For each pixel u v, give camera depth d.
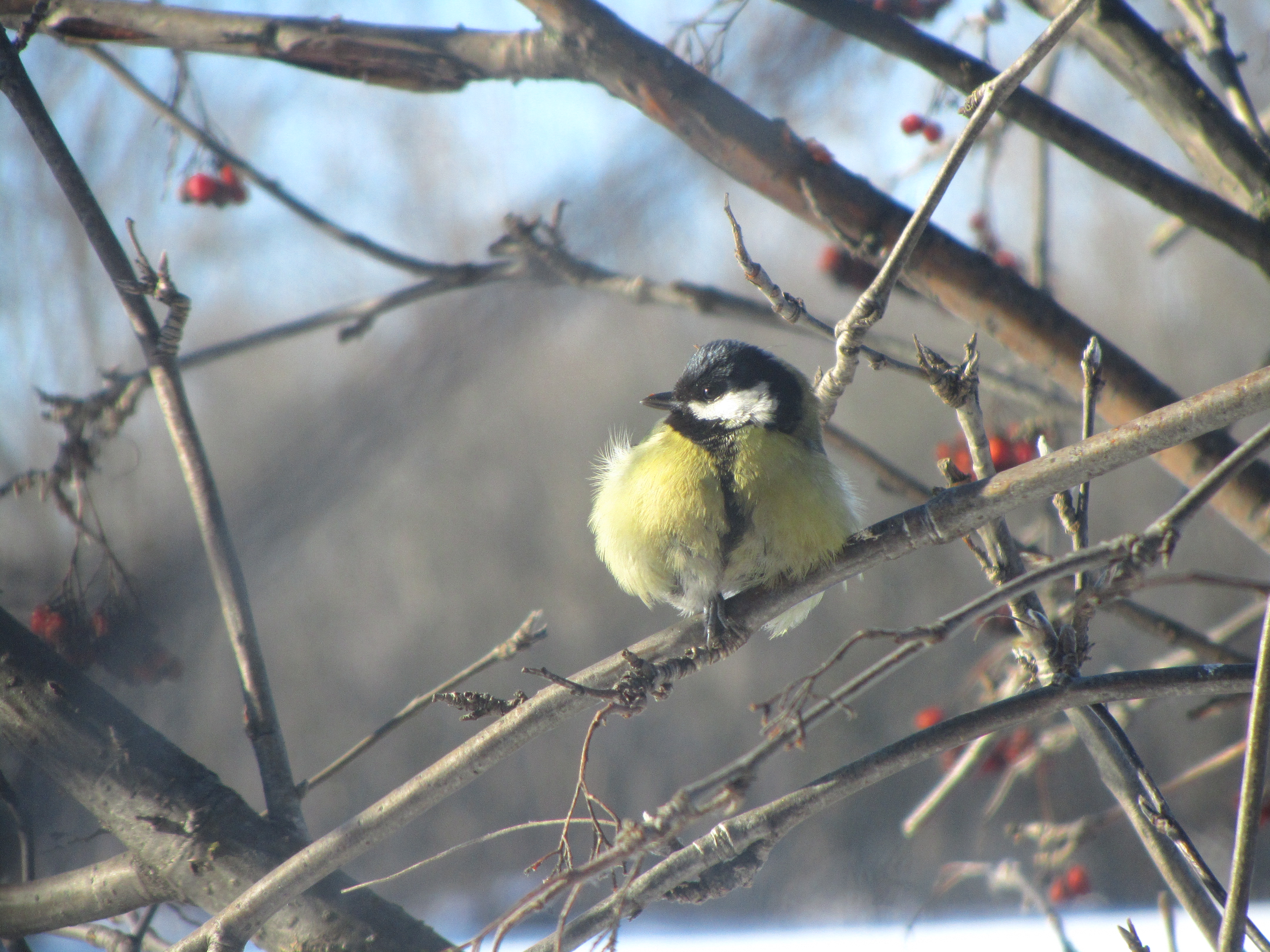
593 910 4.84
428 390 3.99
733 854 4.80
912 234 4.62
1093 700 4.81
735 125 6.81
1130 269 25.59
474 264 9.05
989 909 15.26
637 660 4.91
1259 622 9.62
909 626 26.17
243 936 5.00
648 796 26.31
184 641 5.78
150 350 6.22
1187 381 25.39
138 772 5.56
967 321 7.16
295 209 9.16
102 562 6.60
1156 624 7.64
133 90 8.63
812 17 6.89
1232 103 7.91
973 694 11.32
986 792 20.19
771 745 3.85
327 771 5.84
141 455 6.93
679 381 6.99
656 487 6.59
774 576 6.09
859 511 6.80
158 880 5.43
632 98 6.83
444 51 7.21
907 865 15.79
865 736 24.84
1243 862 4.24
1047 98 9.52
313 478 3.91
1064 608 4.12
